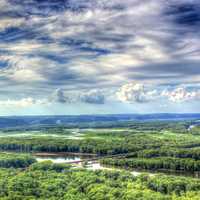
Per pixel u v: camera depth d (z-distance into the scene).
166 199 138.88
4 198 134.62
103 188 147.12
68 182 162.62
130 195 137.75
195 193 149.00
